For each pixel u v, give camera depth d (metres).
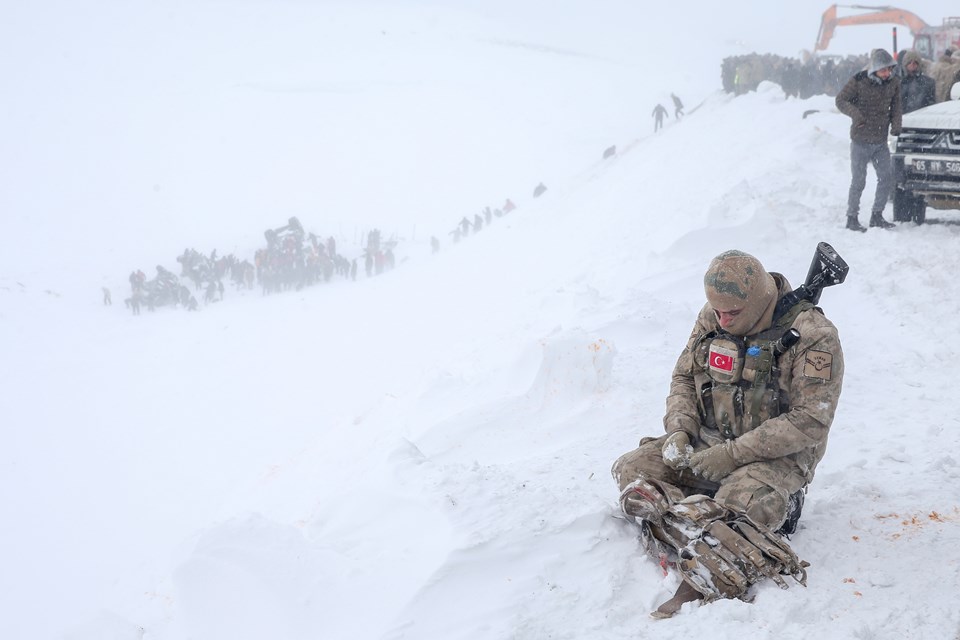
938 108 9.26
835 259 2.98
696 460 3.06
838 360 2.95
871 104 9.12
